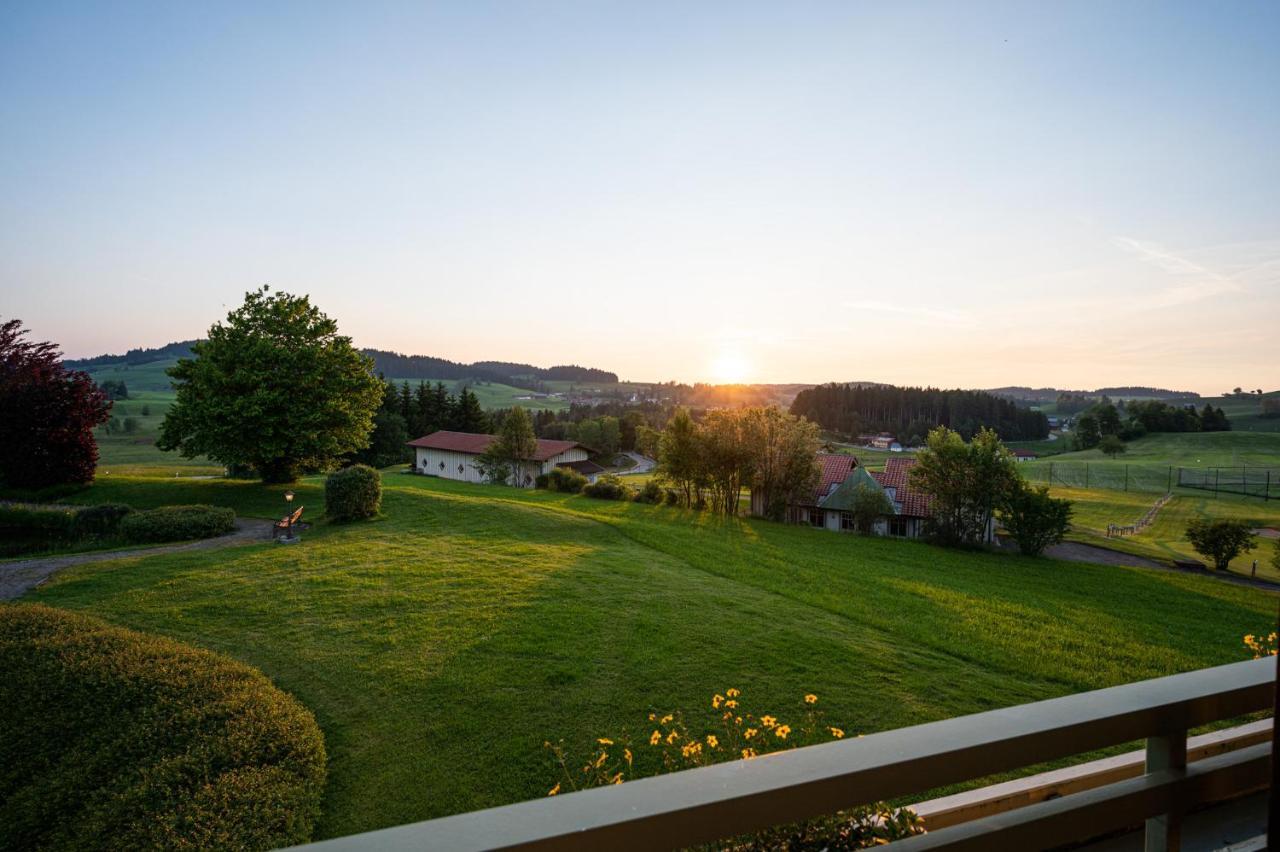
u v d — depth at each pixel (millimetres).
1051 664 12078
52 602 13008
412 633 11641
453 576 15531
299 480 31469
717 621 12969
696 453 38219
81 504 26047
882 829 2291
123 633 10094
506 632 11773
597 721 8633
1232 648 15156
